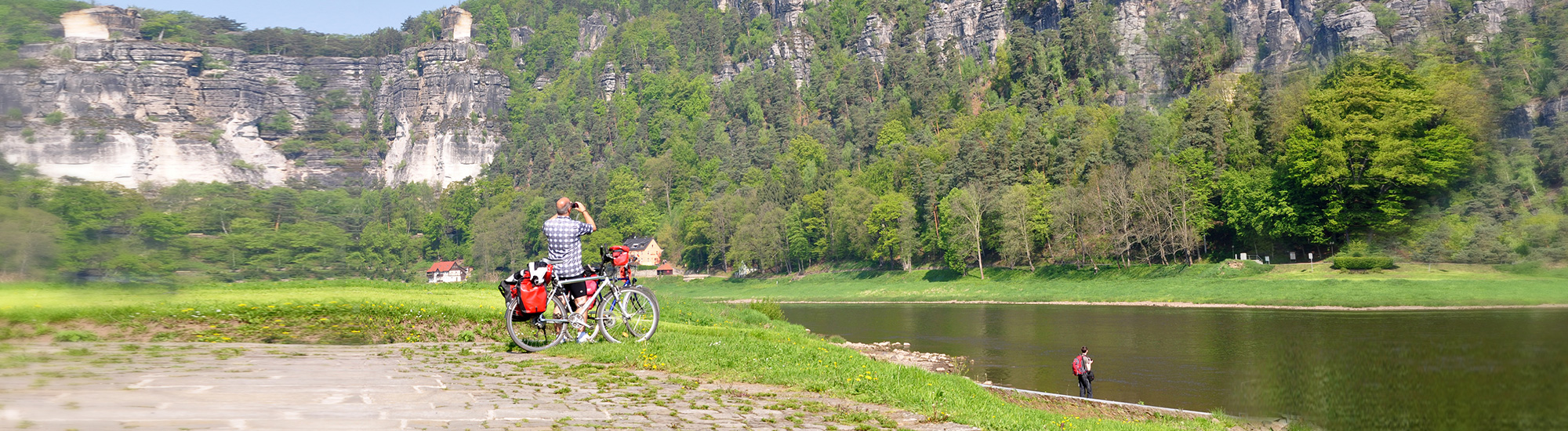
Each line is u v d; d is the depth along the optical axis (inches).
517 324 483.8
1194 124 2807.6
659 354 446.0
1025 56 7485.2
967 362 1343.5
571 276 476.4
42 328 450.9
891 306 3243.1
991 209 3796.8
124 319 486.0
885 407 363.3
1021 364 1309.1
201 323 505.0
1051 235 3676.2
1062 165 3971.5
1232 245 2819.9
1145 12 6594.5
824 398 370.3
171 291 538.9
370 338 514.6
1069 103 6407.5
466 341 536.1
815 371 440.5
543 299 467.8
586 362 427.5
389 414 253.6
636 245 6668.3
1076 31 7101.4
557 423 256.5
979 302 3223.4
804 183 6043.3
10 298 509.7
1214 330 1646.2
